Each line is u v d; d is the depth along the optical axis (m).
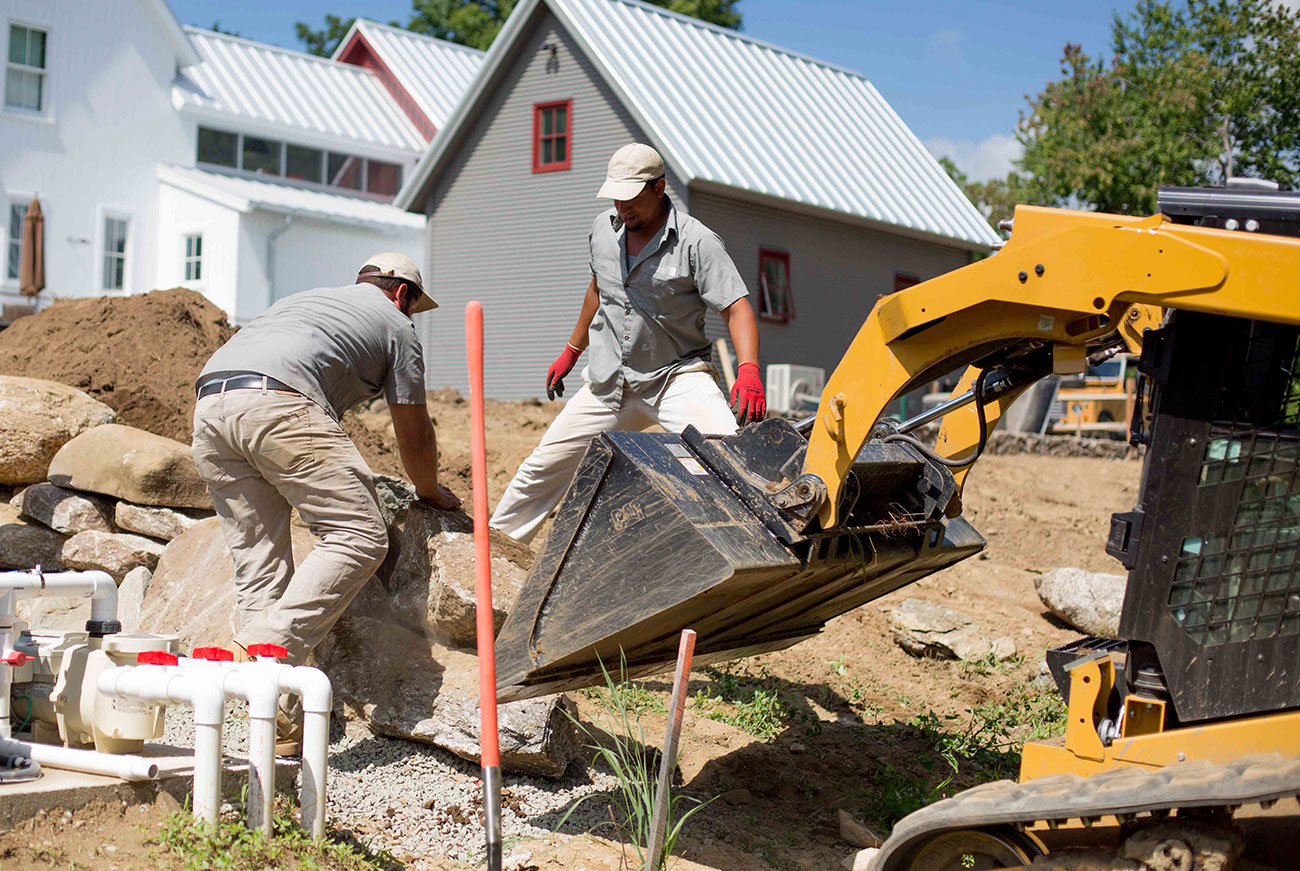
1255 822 3.51
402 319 4.98
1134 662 3.53
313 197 25.78
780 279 21.45
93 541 6.47
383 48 30.62
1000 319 3.80
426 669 5.05
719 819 4.77
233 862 3.43
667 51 22.30
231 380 4.62
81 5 23.64
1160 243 3.38
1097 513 12.49
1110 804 3.15
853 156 23.75
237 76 27.22
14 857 3.24
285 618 4.49
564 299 21.48
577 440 5.78
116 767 3.66
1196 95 29.39
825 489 4.06
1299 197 3.36
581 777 4.97
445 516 5.43
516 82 22.03
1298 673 3.28
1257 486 3.36
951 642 7.39
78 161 23.69
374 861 3.90
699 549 3.95
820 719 6.22
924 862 3.57
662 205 5.52
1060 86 31.39
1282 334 3.34
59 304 8.48
